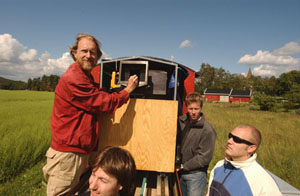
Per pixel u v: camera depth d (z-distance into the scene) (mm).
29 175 4688
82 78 2172
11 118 10805
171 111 2672
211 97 60875
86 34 2307
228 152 2055
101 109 2207
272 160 6383
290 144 8633
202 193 2963
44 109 16656
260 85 90812
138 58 3189
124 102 2408
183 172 3057
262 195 1783
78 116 2178
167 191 2725
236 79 92000
